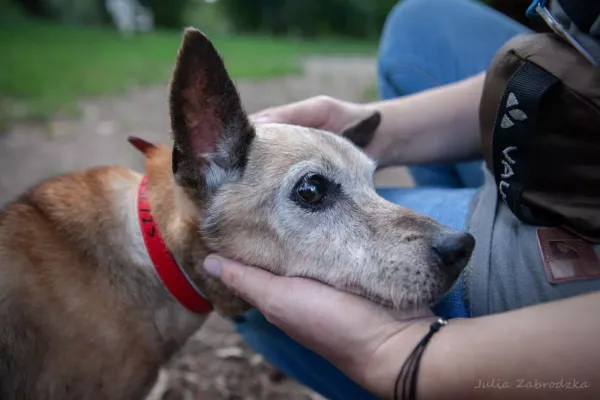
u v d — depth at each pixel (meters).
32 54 1.96
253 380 0.52
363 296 0.34
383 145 0.47
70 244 0.38
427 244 0.34
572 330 0.25
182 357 0.53
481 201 0.37
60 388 0.36
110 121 1.21
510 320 0.26
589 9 0.29
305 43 4.60
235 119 0.36
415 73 0.59
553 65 0.30
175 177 0.36
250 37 5.25
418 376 0.27
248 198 0.36
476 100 0.46
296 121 0.46
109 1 4.58
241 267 0.35
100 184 0.41
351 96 1.69
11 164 0.91
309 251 0.35
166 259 0.38
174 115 0.34
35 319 0.35
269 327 0.40
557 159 0.31
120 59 2.08
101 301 0.37
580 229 0.30
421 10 0.60
